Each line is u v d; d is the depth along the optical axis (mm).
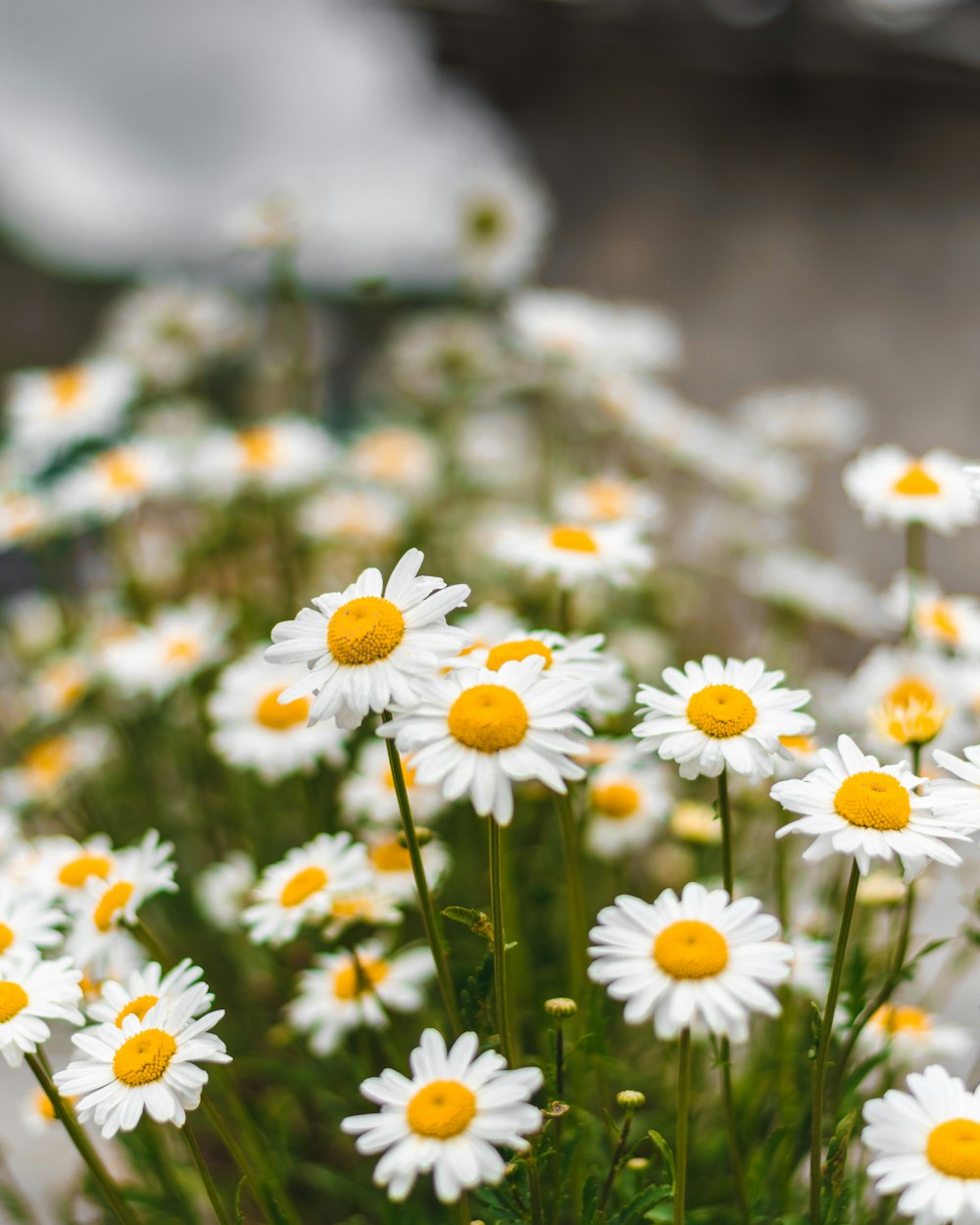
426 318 1277
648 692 549
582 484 830
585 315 1075
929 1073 501
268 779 748
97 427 998
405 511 1064
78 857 622
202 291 1188
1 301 1974
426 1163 488
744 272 2188
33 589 1393
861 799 515
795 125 2486
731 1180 632
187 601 1064
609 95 2428
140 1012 541
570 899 597
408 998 641
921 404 1871
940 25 2412
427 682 517
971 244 2182
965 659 715
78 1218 715
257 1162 617
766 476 1039
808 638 1108
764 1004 488
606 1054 592
